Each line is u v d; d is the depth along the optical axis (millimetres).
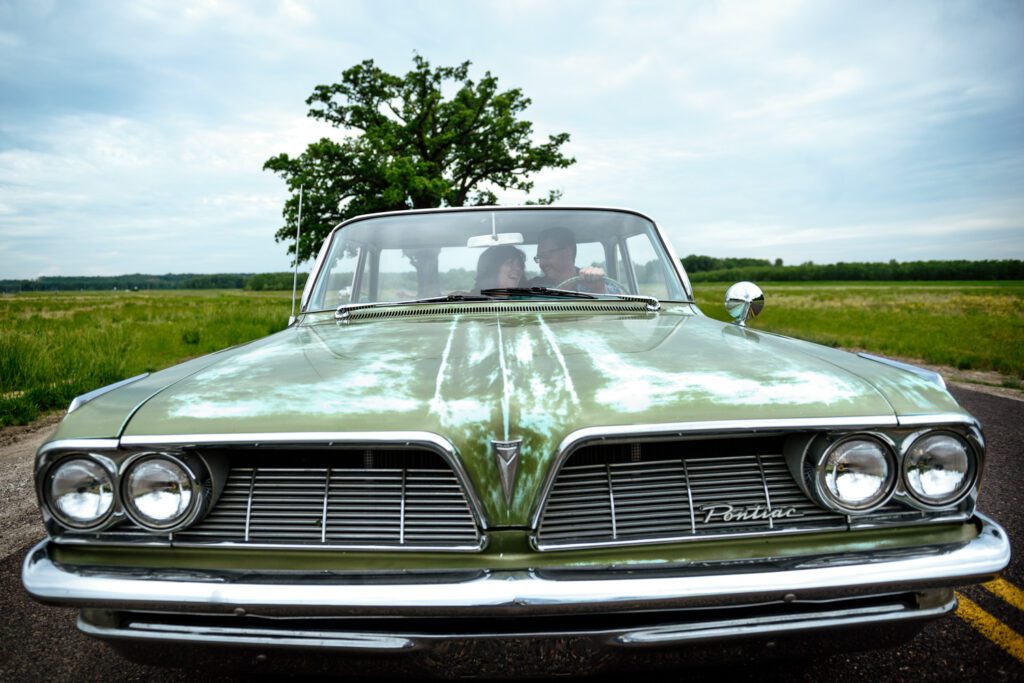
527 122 29250
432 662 1242
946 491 1322
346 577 1257
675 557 1290
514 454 1274
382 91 27500
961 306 25750
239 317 15781
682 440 1356
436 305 2352
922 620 1310
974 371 8102
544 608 1189
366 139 24672
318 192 24422
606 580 1212
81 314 19125
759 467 1351
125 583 1247
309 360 1672
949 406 1341
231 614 1229
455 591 1198
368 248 2570
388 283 2529
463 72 28562
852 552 1306
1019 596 2193
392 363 1597
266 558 1299
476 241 2568
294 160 24500
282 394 1411
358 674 1280
